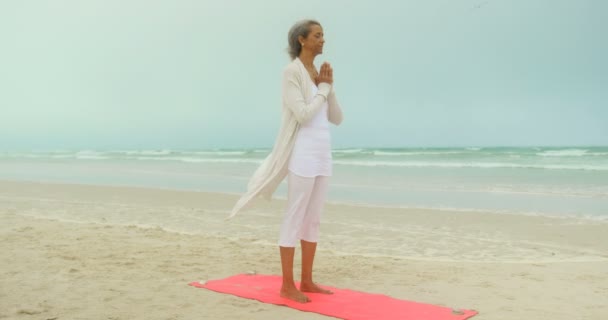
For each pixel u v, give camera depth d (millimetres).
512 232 7438
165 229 7484
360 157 33812
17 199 11148
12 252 5160
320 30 3814
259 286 4070
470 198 11500
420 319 3266
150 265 4801
